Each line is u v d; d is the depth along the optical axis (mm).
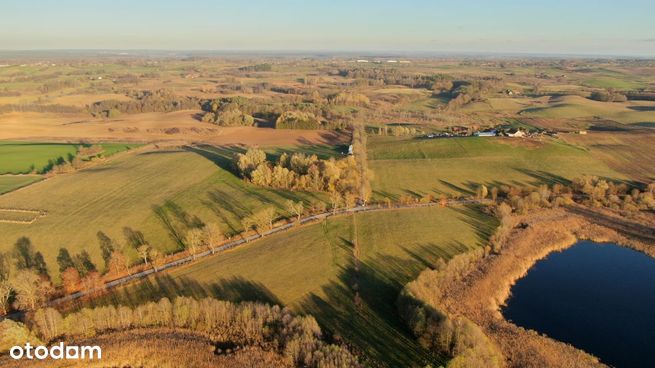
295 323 81375
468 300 97812
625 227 134875
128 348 79750
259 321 83188
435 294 97688
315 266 108625
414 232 127312
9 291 91125
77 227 124812
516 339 85438
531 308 98312
